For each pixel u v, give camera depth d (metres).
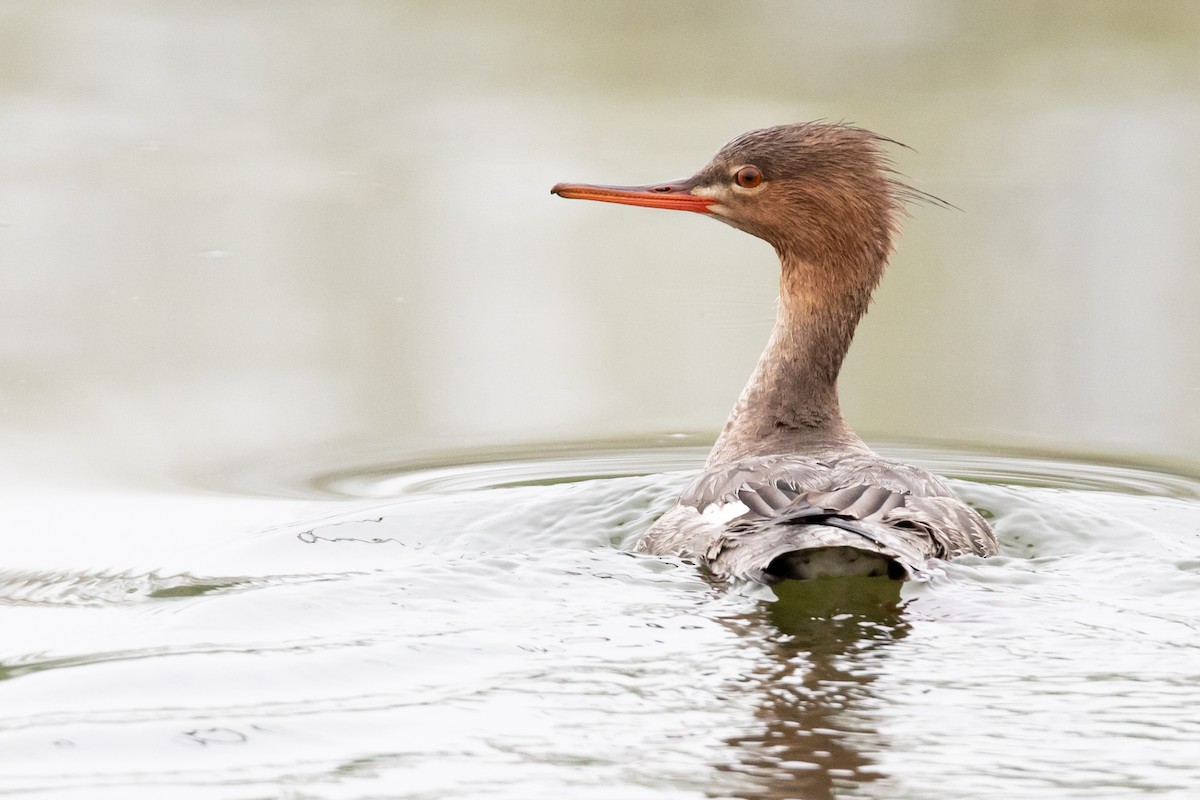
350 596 10.19
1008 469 14.50
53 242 20.17
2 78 26.73
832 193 13.20
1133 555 11.17
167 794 7.46
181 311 18.16
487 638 9.36
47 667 9.11
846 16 29.44
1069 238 20.44
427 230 21.09
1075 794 7.27
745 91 26.34
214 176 23.03
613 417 15.71
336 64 28.05
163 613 10.12
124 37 28.92
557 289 19.23
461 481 14.12
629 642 9.26
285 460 14.60
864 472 11.48
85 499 13.45
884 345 17.62
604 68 27.48
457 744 7.93
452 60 28.02
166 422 15.38
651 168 22.52
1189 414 15.73
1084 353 17.22
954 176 22.77
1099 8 29.83
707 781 7.45
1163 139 24.14
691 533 11.11
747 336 17.84
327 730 8.15
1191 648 9.09
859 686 8.53
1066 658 8.92
